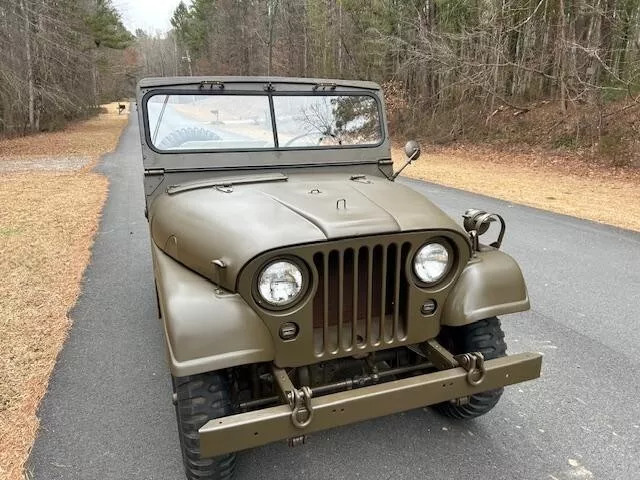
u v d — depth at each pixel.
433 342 2.67
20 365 3.85
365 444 2.98
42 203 9.54
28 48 24.78
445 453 2.91
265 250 2.21
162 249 2.93
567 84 18.12
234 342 2.25
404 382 2.35
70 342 4.23
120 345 4.19
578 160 15.41
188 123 3.45
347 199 2.74
